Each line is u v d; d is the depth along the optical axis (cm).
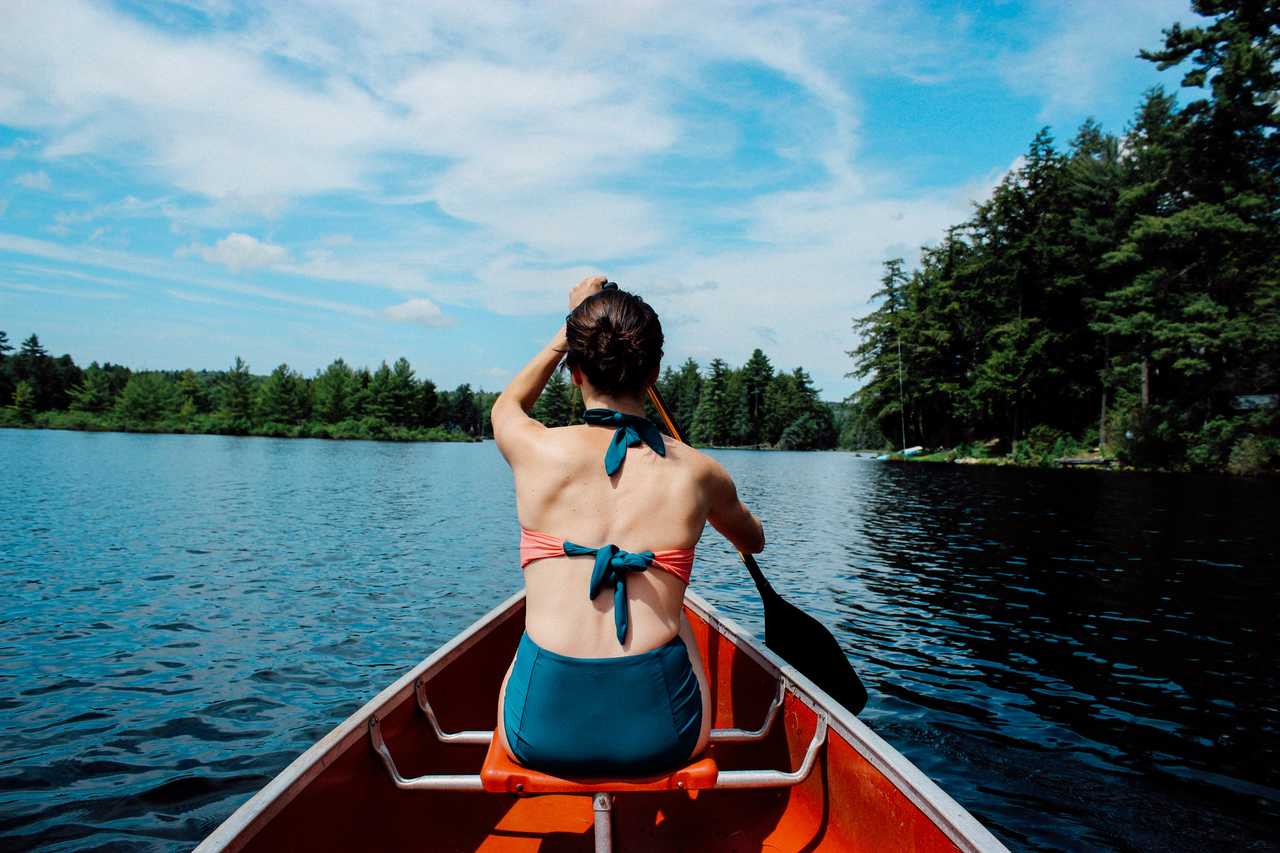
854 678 264
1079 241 3609
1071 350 3778
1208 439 2808
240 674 557
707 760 146
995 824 341
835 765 182
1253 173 2775
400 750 194
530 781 141
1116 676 547
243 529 1332
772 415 8925
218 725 463
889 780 157
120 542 1158
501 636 294
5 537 1192
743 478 2975
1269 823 343
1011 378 3731
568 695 137
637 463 146
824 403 9062
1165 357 2995
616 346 149
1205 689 519
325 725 465
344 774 163
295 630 678
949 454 4288
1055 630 675
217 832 122
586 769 139
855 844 172
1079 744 427
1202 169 2919
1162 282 2912
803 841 194
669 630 142
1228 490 2125
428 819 204
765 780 175
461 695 249
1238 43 2612
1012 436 4103
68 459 3434
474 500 1975
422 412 10300
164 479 2433
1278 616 726
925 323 4728
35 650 611
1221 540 1214
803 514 1636
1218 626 688
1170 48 2755
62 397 9544
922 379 4644
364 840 171
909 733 441
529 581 146
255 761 414
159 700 504
